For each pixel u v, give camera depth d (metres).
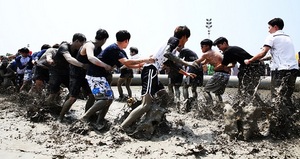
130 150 4.67
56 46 7.81
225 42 6.82
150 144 4.91
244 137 5.07
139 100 5.79
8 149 4.61
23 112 6.74
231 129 5.16
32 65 9.30
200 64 7.33
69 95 6.27
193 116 6.60
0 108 7.16
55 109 6.55
